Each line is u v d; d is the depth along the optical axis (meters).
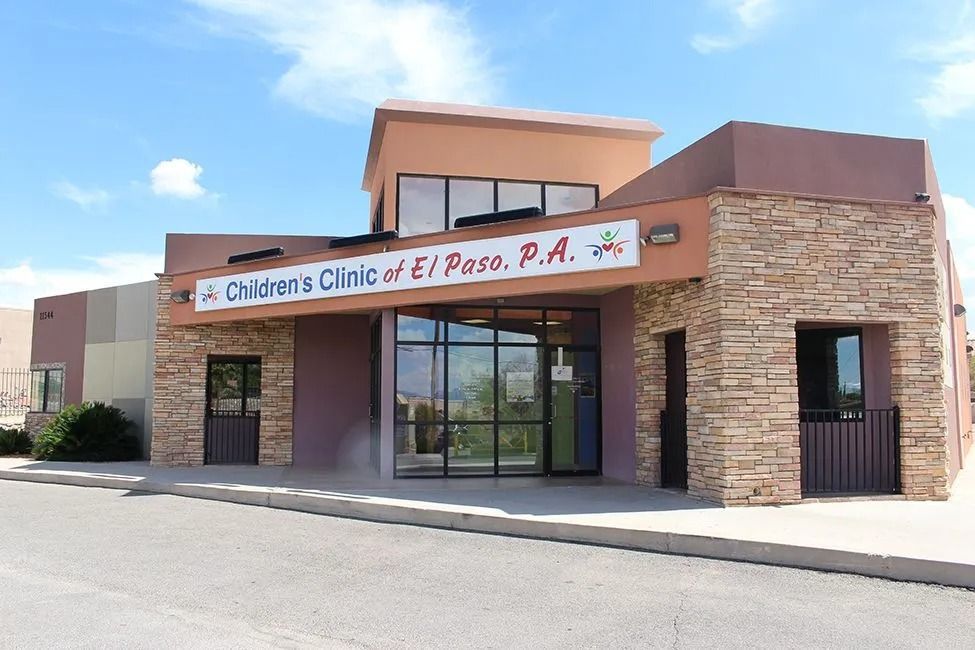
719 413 10.95
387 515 11.14
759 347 11.02
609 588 7.36
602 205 17.14
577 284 12.29
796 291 11.23
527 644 5.84
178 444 17.61
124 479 14.95
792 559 8.23
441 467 14.88
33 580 7.77
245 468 17.12
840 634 6.03
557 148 17.97
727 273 10.99
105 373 22.42
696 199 11.40
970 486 13.52
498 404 15.16
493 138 17.78
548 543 9.40
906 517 9.96
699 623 6.31
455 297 13.52
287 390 18.03
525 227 12.84
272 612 6.66
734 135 11.62
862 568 7.86
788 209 11.31
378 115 17.34
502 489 12.93
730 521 9.66
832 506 10.82
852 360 12.36
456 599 7.05
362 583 7.61
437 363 15.05
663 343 13.23
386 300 14.45
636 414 13.67
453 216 17.44
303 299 15.42
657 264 11.61
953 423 15.06
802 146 11.92
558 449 15.22
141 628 6.22
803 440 12.15
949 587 7.38
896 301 11.64
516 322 15.34
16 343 41.41
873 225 11.63
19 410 32.53
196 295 17.28
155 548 9.27
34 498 13.47
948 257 15.81
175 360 17.75
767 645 5.79
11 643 5.85
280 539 9.76
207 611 6.71
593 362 15.45
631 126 18.34
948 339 14.78
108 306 22.64
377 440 16.45
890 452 11.77
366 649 5.75
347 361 18.36
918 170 12.38
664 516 10.07
